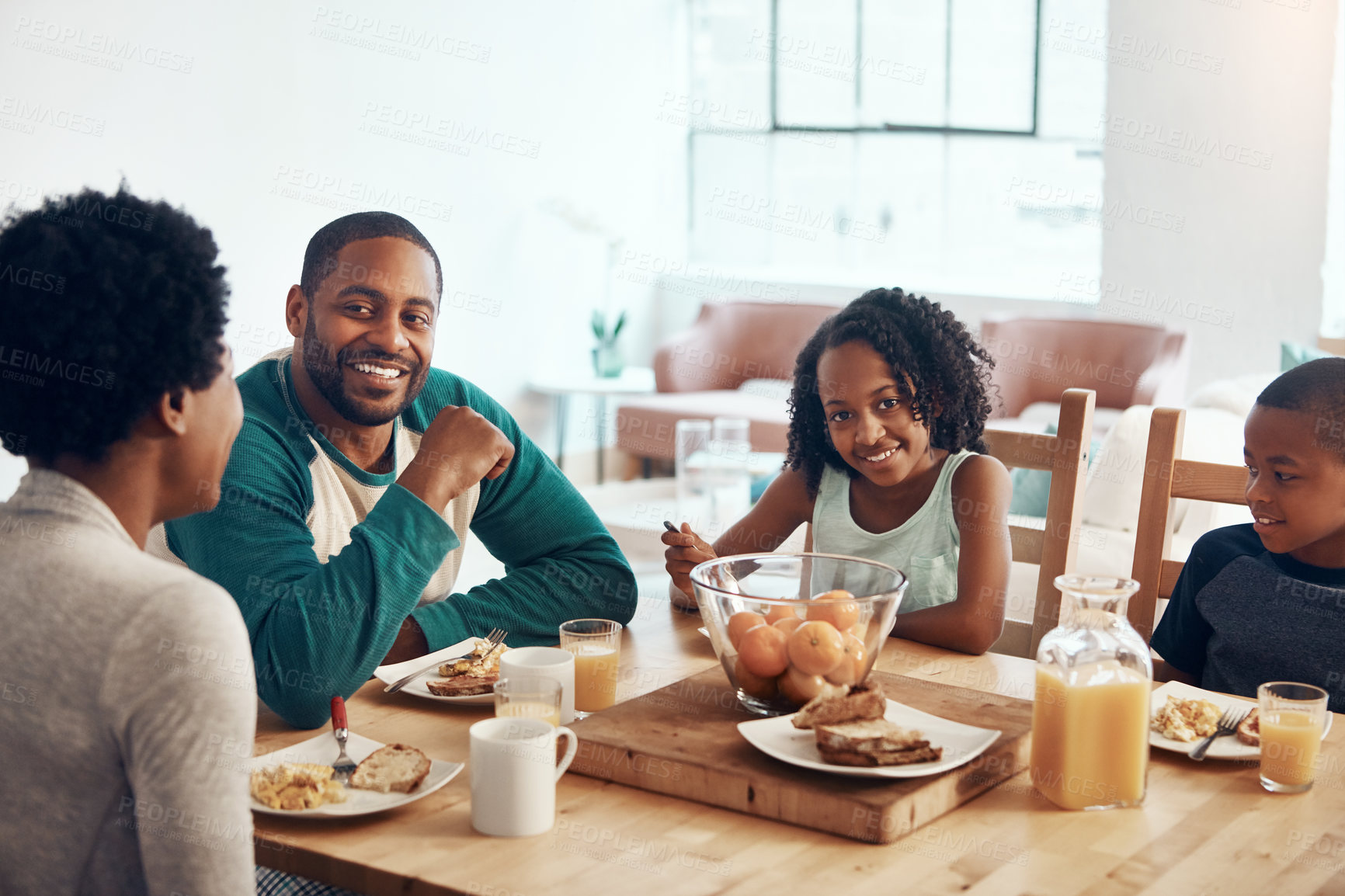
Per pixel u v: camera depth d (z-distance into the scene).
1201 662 1.58
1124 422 2.73
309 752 1.10
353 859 0.90
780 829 0.96
